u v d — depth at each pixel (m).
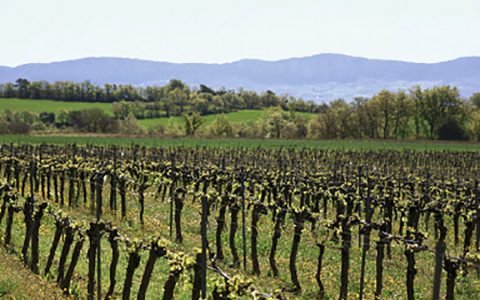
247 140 79.81
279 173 28.88
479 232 19.61
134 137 81.44
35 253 14.70
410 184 28.42
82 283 14.12
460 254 19.59
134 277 14.85
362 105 99.56
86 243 17.91
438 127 95.94
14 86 152.88
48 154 41.25
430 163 53.91
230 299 10.32
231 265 17.44
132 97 162.12
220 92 183.62
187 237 20.59
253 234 16.77
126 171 30.33
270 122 102.25
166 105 148.12
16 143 62.44
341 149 63.66
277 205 17.56
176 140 75.44
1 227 19.11
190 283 11.33
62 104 144.25
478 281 16.11
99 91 159.50
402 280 16.30
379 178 30.03
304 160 45.41
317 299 14.38
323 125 96.88
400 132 100.00
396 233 22.36
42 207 14.91
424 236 15.54
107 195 28.77
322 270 16.95
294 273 15.14
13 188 18.88
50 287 13.07
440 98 94.94
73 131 99.06
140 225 22.05
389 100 97.50
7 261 14.31
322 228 22.77
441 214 20.56
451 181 32.75
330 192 24.72
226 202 18.33
